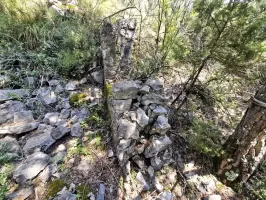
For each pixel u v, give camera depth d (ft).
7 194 4.55
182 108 8.23
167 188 5.57
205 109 8.54
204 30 6.71
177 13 8.68
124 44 7.97
